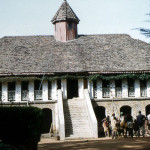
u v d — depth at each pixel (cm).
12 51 3659
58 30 3994
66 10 4038
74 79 3375
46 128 3591
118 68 3375
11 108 1434
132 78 3356
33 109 1457
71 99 3244
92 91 3375
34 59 3516
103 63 3459
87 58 3547
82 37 4031
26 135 1423
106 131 2783
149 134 2712
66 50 3709
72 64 3431
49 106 3331
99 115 3662
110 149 1639
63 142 2308
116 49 3741
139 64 3456
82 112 2984
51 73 3303
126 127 2461
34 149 1477
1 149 1209
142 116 2542
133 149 1600
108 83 3428
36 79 3303
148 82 3422
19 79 3284
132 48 3769
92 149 1672
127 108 3644
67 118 2875
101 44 3844
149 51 3709
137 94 3403
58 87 3378
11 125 1416
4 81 3272
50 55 3597
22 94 3334
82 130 2722
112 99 3369
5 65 3394
